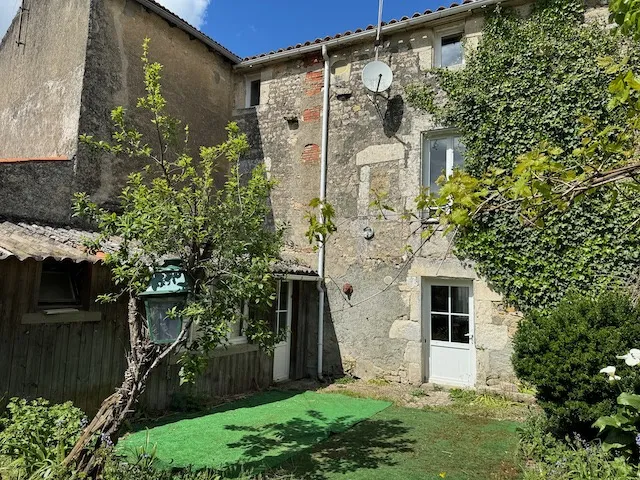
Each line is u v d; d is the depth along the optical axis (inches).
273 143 374.6
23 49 345.1
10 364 178.4
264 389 299.7
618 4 101.5
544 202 99.4
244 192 170.6
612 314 185.3
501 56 288.0
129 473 134.3
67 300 204.7
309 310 348.2
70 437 137.5
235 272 152.9
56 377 193.0
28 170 244.8
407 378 305.7
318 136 356.8
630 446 156.5
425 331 310.0
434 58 321.4
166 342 144.6
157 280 147.5
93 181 274.8
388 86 320.5
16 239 193.9
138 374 142.2
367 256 327.3
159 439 193.9
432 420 231.0
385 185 325.1
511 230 276.4
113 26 294.7
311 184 354.9
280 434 204.7
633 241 246.4
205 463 168.4
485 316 283.9
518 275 274.2
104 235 154.5
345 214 338.0
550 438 182.4
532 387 244.1
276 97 379.2
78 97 274.4
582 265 256.7
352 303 330.0
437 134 316.5
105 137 283.4
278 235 175.0
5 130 350.9
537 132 272.7
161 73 325.7
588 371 175.3
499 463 173.5
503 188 100.9
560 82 271.1
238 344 284.2
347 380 318.0
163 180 170.4
